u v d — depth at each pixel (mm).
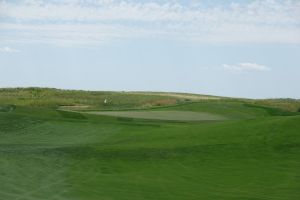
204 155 27562
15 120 39000
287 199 19016
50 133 35156
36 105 79125
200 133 33906
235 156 27406
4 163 23391
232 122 37062
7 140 32062
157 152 28125
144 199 18172
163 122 46656
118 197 18188
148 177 22359
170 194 19219
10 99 87625
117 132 36125
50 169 22703
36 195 17578
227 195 19406
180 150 28750
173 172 23672
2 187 18484
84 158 25875
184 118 52812
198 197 18906
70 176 21453
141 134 35094
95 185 19984
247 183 21734
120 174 22688
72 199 17391
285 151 28359
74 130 36531
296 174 23547
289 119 34938
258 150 28641
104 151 28016
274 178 22719
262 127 33656
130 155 27125
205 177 22750
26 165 23219
